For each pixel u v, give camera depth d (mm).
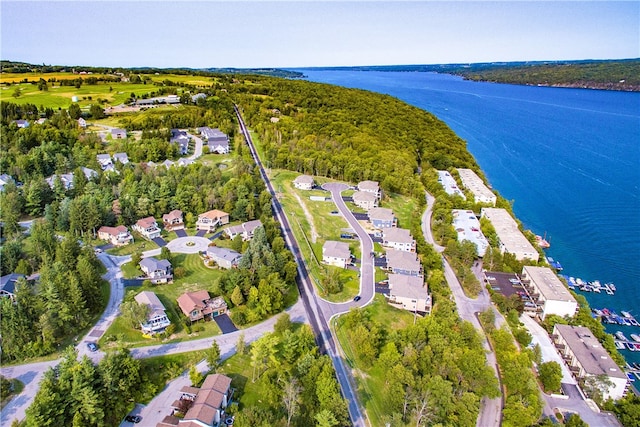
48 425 71688
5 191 150000
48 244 120688
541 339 108875
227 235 142375
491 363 98375
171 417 76375
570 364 100750
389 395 83312
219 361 91438
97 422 75500
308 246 142125
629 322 122938
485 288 129500
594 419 87000
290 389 79625
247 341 97938
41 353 88812
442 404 80250
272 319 106562
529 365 92375
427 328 97875
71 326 96062
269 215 156750
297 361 90062
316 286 121750
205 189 162250
